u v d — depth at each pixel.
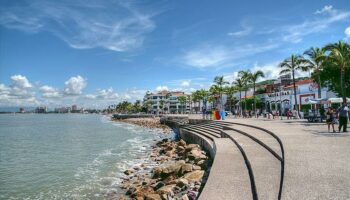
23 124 120.25
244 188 9.82
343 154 11.80
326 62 42.56
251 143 18.34
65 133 68.62
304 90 68.62
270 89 89.44
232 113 97.44
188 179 16.42
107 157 32.22
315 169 9.58
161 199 14.39
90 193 18.55
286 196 7.45
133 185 19.36
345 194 7.38
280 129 23.42
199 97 135.12
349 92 50.25
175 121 75.00
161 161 27.62
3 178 22.89
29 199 17.80
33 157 33.06
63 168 26.44
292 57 52.88
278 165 11.90
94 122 139.38
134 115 164.50
